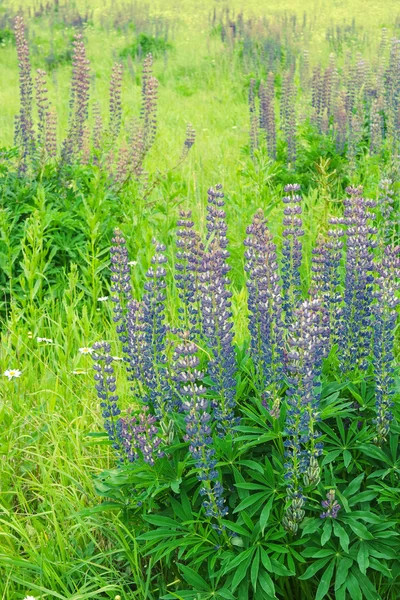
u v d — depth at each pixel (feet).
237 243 19.84
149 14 88.63
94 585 10.03
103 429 13.00
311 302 9.93
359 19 81.76
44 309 16.93
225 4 97.71
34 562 10.46
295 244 12.01
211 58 56.70
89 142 25.73
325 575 9.03
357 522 9.25
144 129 24.30
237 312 15.67
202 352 11.84
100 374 10.94
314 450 9.23
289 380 9.03
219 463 9.77
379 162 26.13
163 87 50.83
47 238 19.06
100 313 17.28
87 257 17.72
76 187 21.26
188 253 13.48
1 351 14.82
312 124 30.50
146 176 23.80
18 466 12.50
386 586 9.64
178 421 10.43
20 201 20.02
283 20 74.18
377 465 10.03
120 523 10.48
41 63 60.39
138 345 11.05
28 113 21.67
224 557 9.39
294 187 12.19
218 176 26.18
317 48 61.87
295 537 9.67
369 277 11.04
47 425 12.75
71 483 11.79
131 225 19.70
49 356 15.37
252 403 11.05
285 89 29.27
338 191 24.52
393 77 27.99
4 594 9.78
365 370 11.02
